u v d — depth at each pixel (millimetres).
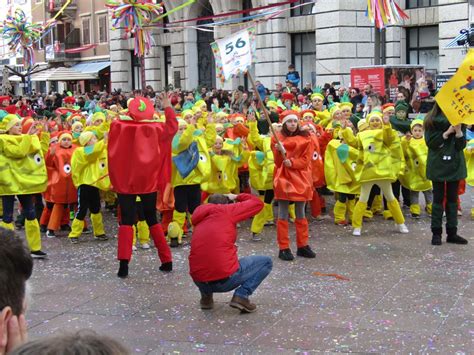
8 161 9172
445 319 6547
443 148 9266
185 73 37312
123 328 6598
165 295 7680
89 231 11570
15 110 14586
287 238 9039
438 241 9562
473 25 21547
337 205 11406
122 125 8297
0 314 2223
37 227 9516
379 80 21109
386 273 8211
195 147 10055
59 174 10961
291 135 8914
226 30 32281
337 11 27219
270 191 11203
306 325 6512
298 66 30531
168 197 10562
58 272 8812
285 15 30219
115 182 8391
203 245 6816
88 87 47625
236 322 6680
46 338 1868
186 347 6059
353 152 11031
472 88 8758
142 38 21625
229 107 21016
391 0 17688
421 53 26812
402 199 13383
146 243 10133
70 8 47969
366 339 6090
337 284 7824
